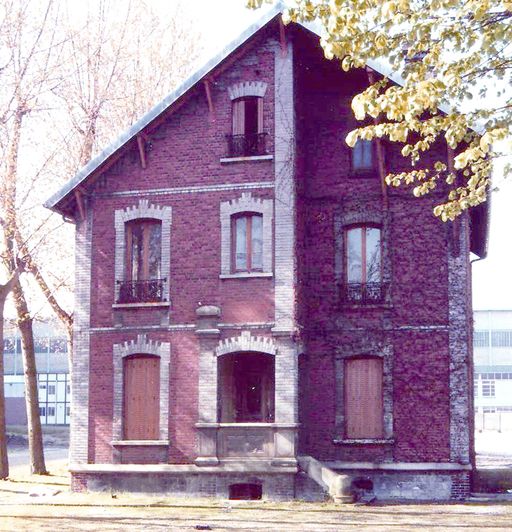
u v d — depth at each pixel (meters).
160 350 21.52
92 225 22.50
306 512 18.12
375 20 11.51
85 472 21.53
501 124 12.66
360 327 21.64
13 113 25.06
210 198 21.70
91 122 27.59
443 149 21.66
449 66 12.06
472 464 22.09
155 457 21.22
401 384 21.20
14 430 52.75
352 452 21.28
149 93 29.22
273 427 20.31
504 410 71.19
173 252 21.77
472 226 24.86
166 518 17.42
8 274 25.58
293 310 20.59
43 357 61.53
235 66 21.97
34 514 18.20
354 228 22.17
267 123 21.53
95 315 22.17
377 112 11.86
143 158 22.19
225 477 20.52
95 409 21.83
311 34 21.47
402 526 15.91
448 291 21.27
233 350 20.86
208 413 20.83
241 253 21.47
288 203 21.06
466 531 15.19
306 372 21.83
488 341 72.19
